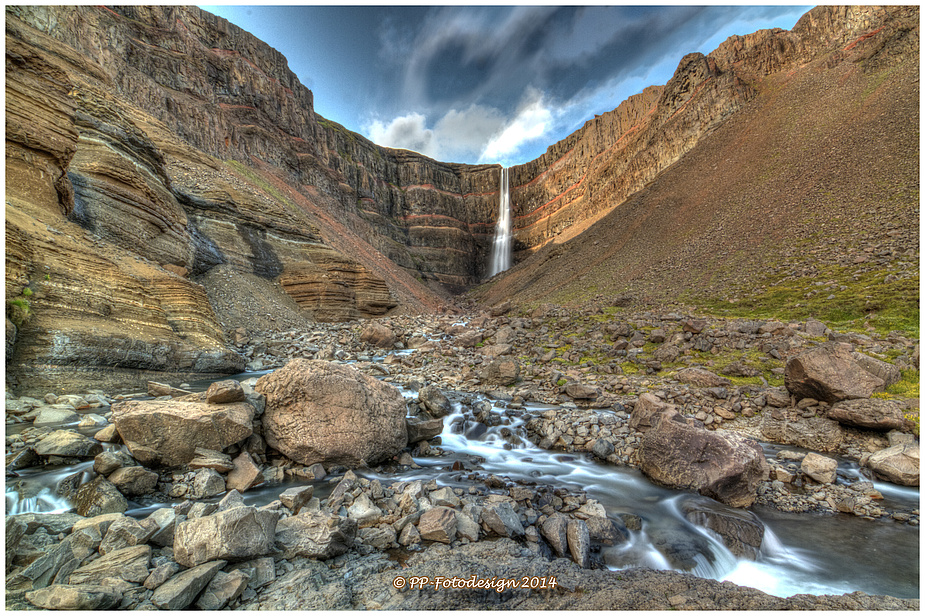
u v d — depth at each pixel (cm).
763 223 4288
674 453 793
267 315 2742
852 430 994
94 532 452
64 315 1073
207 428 683
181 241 2312
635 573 497
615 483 802
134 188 1997
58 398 877
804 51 8319
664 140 8488
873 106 5225
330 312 3366
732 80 7888
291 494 584
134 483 585
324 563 472
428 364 2008
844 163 4394
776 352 1617
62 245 1201
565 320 2822
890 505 710
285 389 784
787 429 1022
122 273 1350
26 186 1295
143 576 397
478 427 1105
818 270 2800
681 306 3031
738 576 527
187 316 1598
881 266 2456
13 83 1302
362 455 788
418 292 7125
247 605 388
